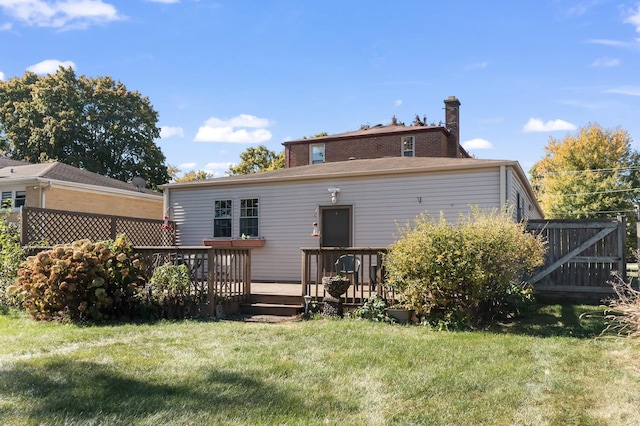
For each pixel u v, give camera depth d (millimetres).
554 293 9836
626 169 30125
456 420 3496
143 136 34000
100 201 18547
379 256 8203
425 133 23781
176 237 14844
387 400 3920
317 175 12977
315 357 5324
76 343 6145
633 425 3393
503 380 4438
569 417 3543
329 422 3439
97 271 8117
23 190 16922
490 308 7730
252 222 13898
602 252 9531
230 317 8484
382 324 7508
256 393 4066
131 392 4059
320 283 12016
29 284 8242
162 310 8352
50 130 29359
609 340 6199
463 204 11570
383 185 12438
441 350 5645
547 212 29969
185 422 3420
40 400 3846
